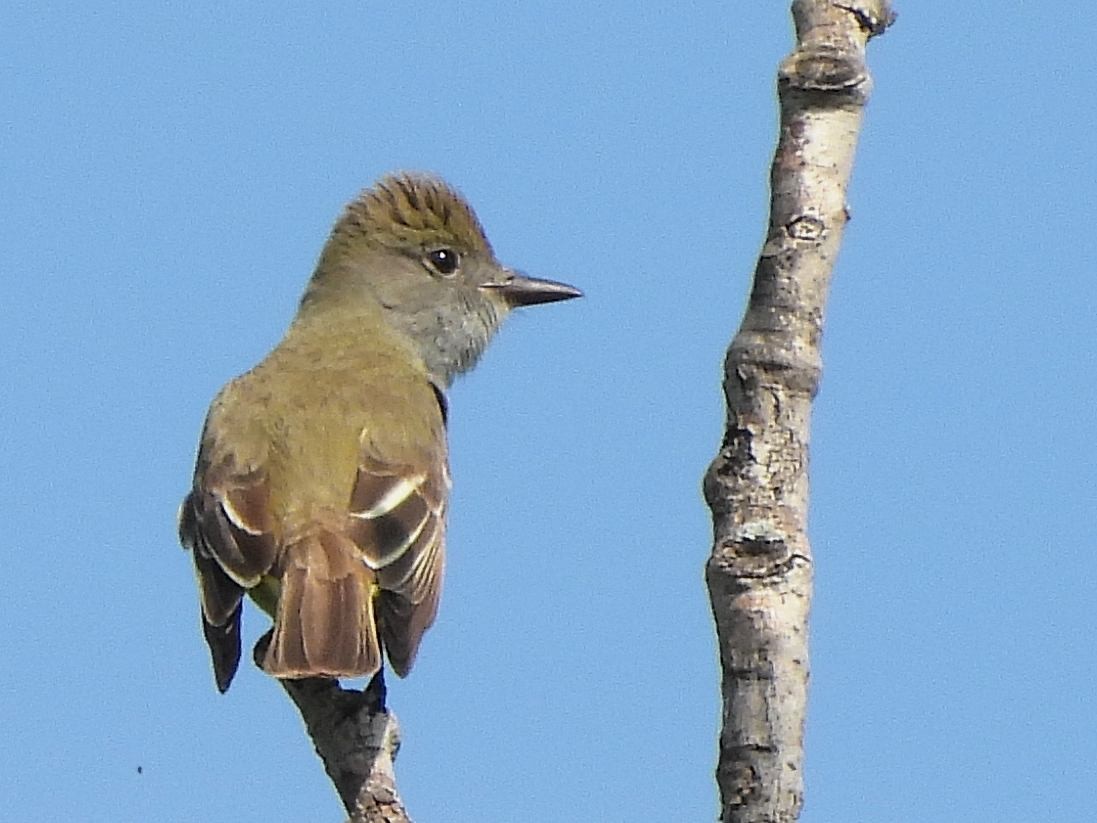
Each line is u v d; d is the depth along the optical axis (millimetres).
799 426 6836
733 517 6754
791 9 7629
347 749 9141
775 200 7242
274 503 11109
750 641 6582
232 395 12297
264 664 9758
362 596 10570
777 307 7020
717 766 6605
